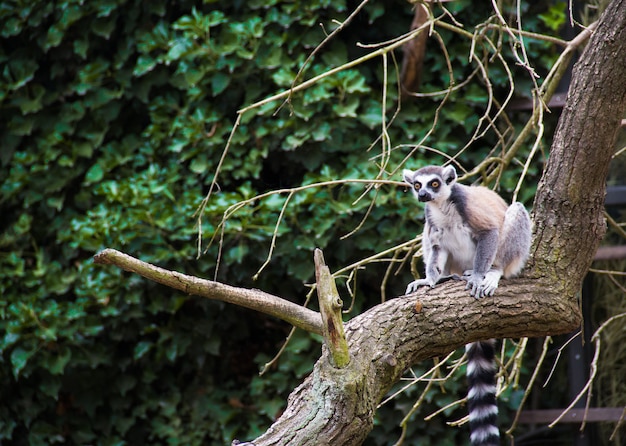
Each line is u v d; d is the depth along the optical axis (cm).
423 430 1115
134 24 1218
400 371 650
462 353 1110
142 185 1149
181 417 1197
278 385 1145
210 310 1177
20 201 1251
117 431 1199
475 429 835
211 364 1218
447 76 1157
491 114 1164
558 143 760
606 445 1162
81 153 1222
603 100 725
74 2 1220
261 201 1104
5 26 1251
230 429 1165
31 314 1144
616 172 1182
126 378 1191
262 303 635
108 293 1143
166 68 1211
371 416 603
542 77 1169
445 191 825
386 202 1101
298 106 1124
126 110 1250
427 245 857
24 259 1245
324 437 583
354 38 1184
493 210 823
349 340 635
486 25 892
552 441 1179
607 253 1154
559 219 752
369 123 1122
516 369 886
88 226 1141
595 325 1173
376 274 1125
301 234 1116
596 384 1163
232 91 1173
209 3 1198
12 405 1188
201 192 1153
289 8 1142
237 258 1099
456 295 696
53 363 1154
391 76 1161
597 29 734
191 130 1150
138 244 1127
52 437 1180
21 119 1255
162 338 1167
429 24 845
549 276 734
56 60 1260
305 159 1146
